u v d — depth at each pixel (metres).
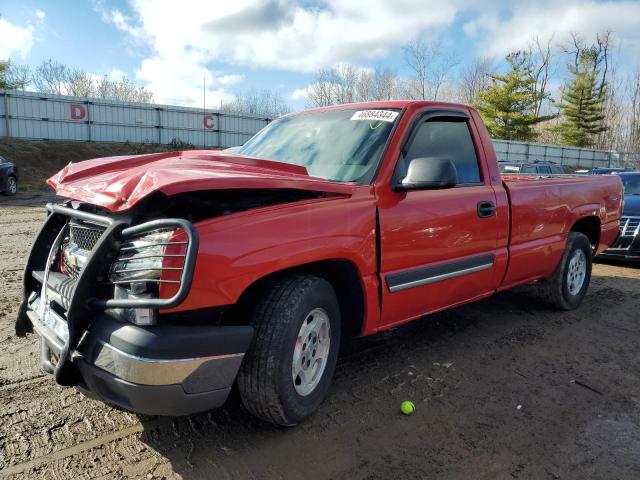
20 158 25.17
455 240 3.84
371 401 3.44
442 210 3.71
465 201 3.92
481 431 3.12
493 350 4.43
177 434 2.96
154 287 2.37
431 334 4.78
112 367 2.36
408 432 3.08
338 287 3.40
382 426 3.13
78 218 2.87
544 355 4.36
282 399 2.80
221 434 2.97
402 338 4.64
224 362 2.52
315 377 3.12
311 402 3.06
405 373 3.89
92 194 2.68
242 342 2.59
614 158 48.16
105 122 30.94
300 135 4.07
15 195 17.97
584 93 55.94
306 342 3.01
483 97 49.38
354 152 3.60
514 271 4.57
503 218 4.32
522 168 17.64
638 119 62.44
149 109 32.31
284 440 2.94
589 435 3.11
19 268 6.89
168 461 2.71
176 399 2.40
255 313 2.79
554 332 4.94
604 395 3.65
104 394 2.50
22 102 28.20
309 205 2.93
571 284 5.57
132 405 2.42
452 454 2.87
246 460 2.74
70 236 3.05
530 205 4.65
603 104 59.50
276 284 2.90
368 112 3.94
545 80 61.91
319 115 4.27
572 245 5.39
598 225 5.90
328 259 3.01
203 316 2.54
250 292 2.88
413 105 3.83
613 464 2.81
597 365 4.18
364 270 3.22
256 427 3.05
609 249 8.30
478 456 2.85
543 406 3.46
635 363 4.25
